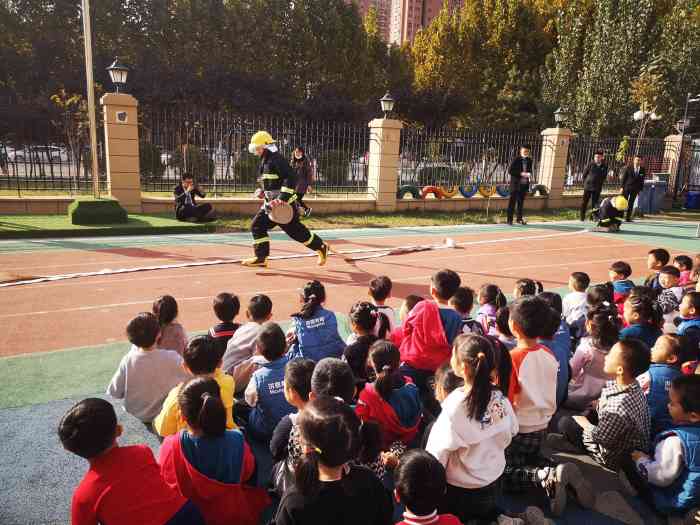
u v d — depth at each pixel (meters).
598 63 29.05
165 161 18.97
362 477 2.28
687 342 3.80
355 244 11.39
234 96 25.80
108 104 12.59
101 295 7.22
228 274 8.53
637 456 3.33
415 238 12.38
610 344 4.24
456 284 4.55
